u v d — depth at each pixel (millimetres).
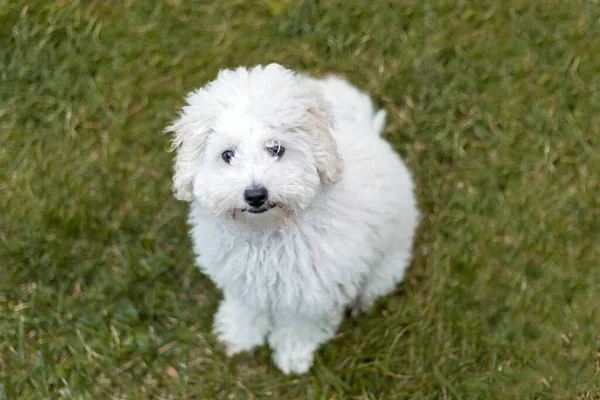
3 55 1906
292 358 1704
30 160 1844
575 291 1753
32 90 1890
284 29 1945
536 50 1919
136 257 1775
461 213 1807
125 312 1737
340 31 1943
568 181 1827
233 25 1952
